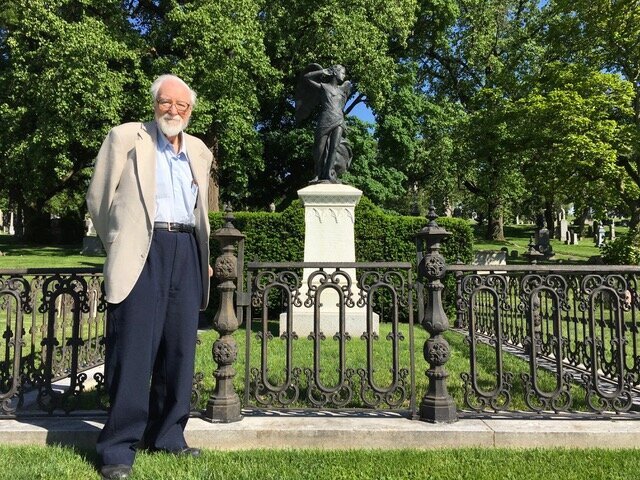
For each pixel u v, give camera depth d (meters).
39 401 3.58
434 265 3.50
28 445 3.18
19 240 35.59
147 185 2.90
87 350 5.24
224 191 23.81
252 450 3.19
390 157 24.05
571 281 5.02
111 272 2.84
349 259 8.58
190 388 3.13
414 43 25.33
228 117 17.61
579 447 3.24
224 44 16.75
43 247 28.12
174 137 3.15
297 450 3.16
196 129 16.86
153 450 3.10
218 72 17.02
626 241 14.59
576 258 24.83
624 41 16.12
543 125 17.36
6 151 20.62
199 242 3.22
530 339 3.71
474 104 23.02
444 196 27.16
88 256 22.50
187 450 3.05
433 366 3.51
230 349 3.49
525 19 27.64
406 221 10.90
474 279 3.71
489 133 21.42
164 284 3.01
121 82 17.05
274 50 21.28
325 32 19.36
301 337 8.16
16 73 18.28
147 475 2.71
